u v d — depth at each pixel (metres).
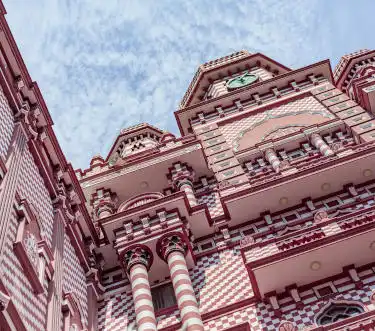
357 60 37.09
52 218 20.42
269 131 30.28
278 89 33.94
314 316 17.94
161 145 30.45
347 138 27.34
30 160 20.09
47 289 16.94
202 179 27.95
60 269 18.66
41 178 20.81
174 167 27.95
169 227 22.39
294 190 23.25
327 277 19.02
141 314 19.36
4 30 20.22
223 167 27.89
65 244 20.81
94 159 31.95
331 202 23.08
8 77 20.25
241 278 20.89
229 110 33.53
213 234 23.62
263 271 18.55
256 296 19.27
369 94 28.00
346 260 18.89
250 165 27.95
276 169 26.66
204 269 21.94
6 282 13.88
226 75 39.94
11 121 19.52
